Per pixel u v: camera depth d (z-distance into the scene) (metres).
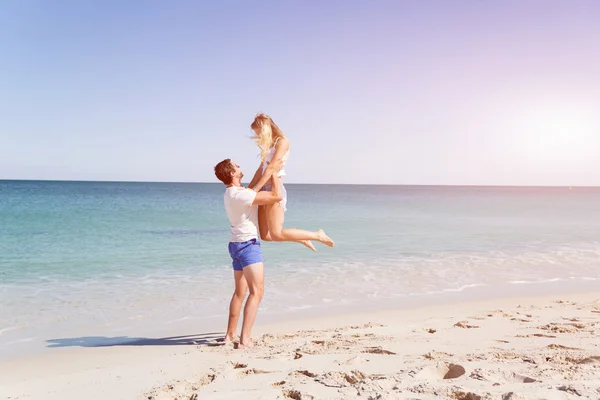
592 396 2.55
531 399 2.53
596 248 15.43
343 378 3.42
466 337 4.95
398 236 18.64
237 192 5.14
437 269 11.54
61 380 3.96
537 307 7.25
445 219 28.48
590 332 5.08
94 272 11.14
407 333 5.33
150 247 15.36
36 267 11.74
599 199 85.50
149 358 5.04
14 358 5.20
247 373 3.79
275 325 6.59
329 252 14.21
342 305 7.97
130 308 7.80
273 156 5.23
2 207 36.28
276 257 13.17
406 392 2.85
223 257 13.42
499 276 10.79
